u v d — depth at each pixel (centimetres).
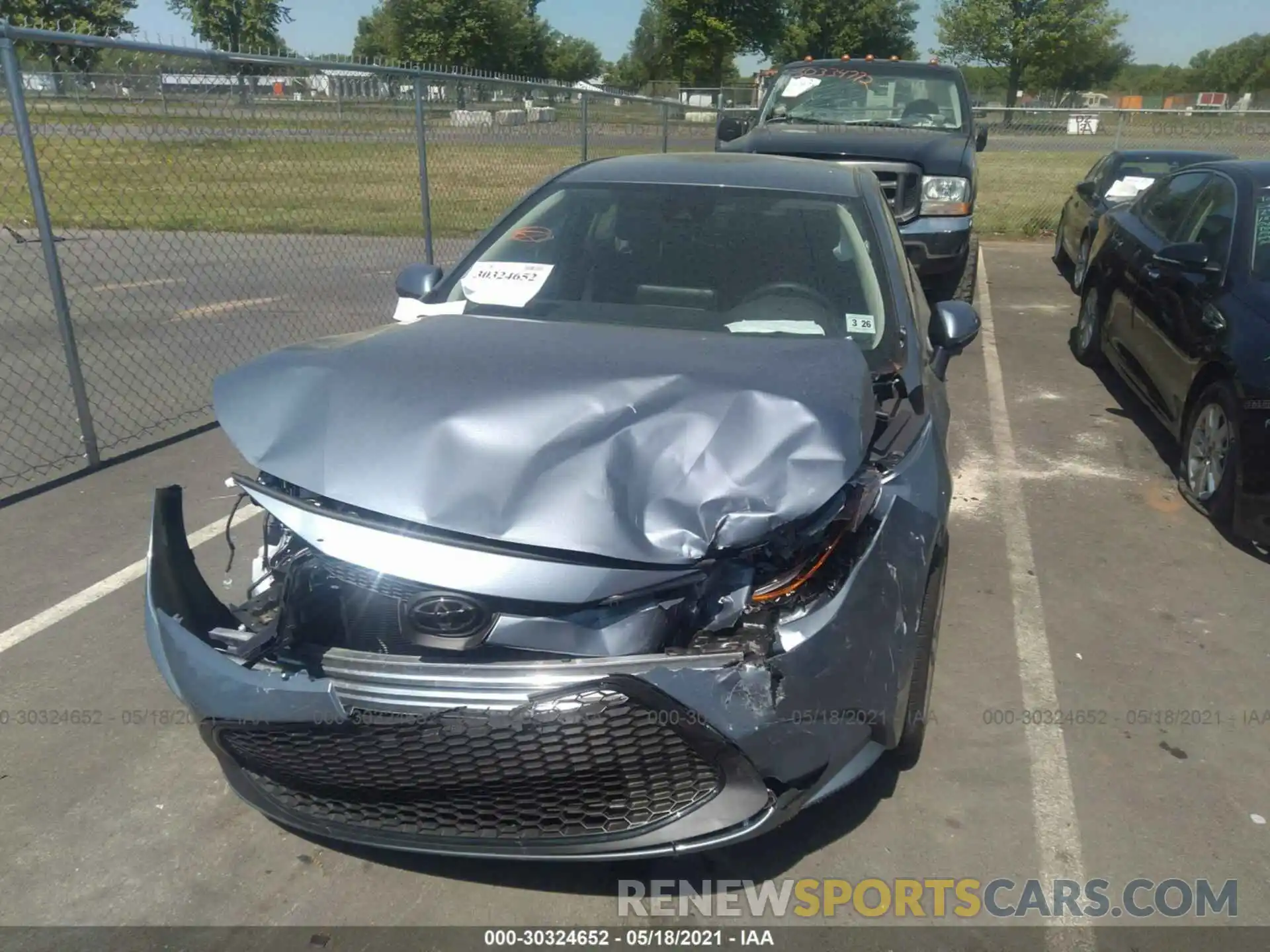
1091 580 468
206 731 270
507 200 1198
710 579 251
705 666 241
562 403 271
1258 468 476
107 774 327
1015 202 1745
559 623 244
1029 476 592
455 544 245
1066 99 4475
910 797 323
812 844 303
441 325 339
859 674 265
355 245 1203
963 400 732
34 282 1005
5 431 619
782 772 253
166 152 728
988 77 5288
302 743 260
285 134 743
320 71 722
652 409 270
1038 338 912
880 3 5988
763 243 396
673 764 249
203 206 1145
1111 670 396
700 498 253
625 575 243
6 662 385
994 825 312
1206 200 631
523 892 283
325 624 262
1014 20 4456
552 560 243
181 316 892
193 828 305
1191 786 330
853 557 274
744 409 270
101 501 528
